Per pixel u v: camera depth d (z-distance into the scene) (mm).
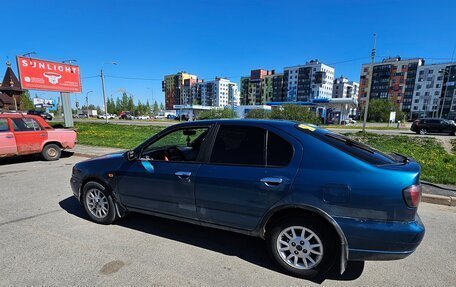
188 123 3482
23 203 4938
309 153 2676
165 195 3395
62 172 7559
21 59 18562
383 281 2699
